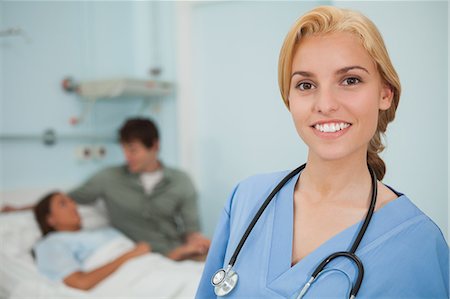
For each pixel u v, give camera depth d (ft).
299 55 1.86
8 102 6.29
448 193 2.71
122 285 4.92
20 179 6.44
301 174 2.24
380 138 2.04
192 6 7.36
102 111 7.60
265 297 1.91
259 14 6.66
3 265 5.25
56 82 6.94
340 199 2.00
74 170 7.18
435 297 1.75
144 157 6.94
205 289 2.33
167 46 7.68
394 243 1.82
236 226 2.27
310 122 1.83
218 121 7.27
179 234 7.19
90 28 7.43
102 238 6.11
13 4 6.34
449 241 2.65
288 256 2.00
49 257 5.24
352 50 1.76
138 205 6.94
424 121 2.77
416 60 2.79
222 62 7.13
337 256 1.83
